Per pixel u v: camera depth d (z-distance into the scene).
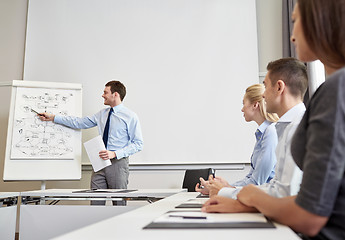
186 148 3.51
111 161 2.93
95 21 3.75
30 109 3.29
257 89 2.03
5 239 1.87
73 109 3.38
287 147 1.01
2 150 3.65
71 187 3.53
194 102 3.57
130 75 3.65
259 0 3.79
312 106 0.67
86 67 3.69
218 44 3.64
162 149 3.52
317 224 0.60
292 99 1.25
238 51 3.61
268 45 3.71
